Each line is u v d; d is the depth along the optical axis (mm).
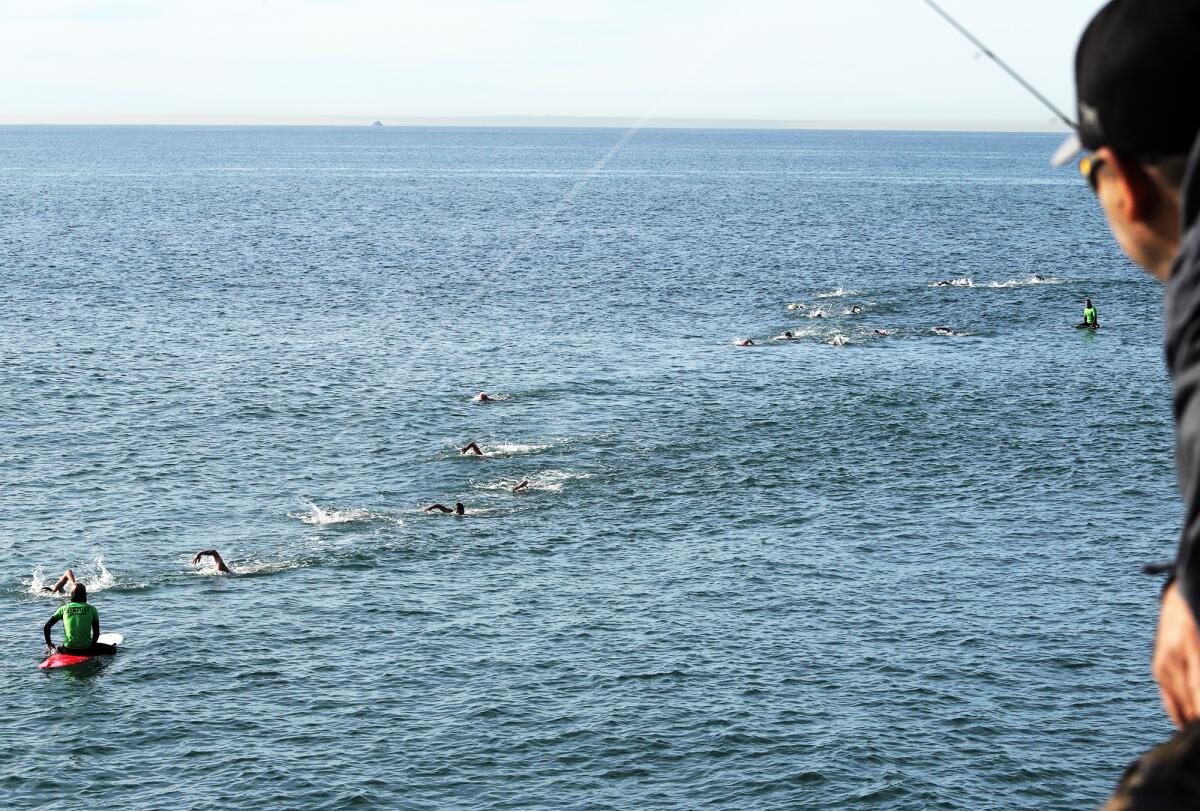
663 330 100062
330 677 35844
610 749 31375
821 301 115312
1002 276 132125
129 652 37500
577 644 38094
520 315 109375
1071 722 32844
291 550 47375
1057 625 39188
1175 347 1737
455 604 41719
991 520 50375
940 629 38938
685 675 35594
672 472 58219
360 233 194250
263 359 87562
